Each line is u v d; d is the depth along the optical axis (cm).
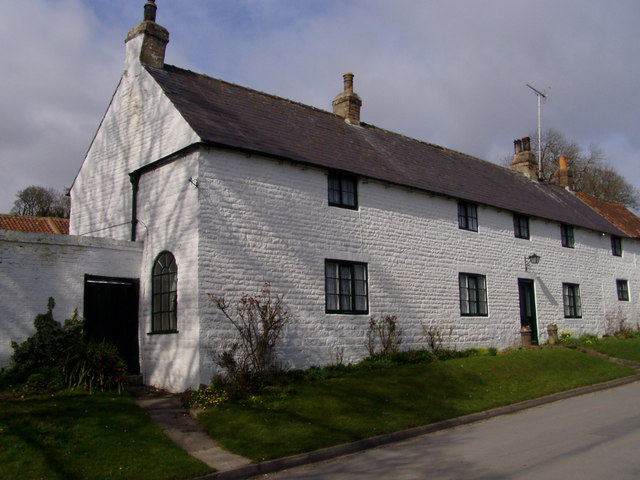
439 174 2122
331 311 1585
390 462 922
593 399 1445
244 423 1092
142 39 1681
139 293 1511
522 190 2614
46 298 1344
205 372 1307
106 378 1281
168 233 1446
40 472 827
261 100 1875
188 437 1039
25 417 1018
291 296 1496
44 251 1355
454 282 1970
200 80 1767
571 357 1922
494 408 1303
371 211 1744
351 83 2200
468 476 800
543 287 2388
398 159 2031
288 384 1357
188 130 1434
